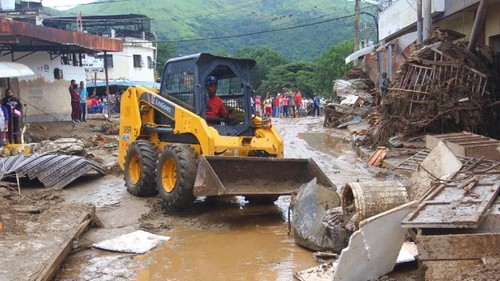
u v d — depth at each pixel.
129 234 7.46
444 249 4.68
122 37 51.50
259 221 8.30
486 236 4.62
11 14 37.50
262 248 6.94
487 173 6.66
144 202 9.37
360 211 6.01
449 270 4.70
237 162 8.20
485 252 4.62
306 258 6.51
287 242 7.19
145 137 10.31
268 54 66.50
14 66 18.11
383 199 6.08
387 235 5.10
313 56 86.62
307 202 7.12
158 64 63.53
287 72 59.59
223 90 9.82
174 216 8.60
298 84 57.50
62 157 11.37
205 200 9.64
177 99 9.55
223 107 9.51
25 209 7.93
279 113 37.38
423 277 5.12
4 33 17.30
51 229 7.00
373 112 23.08
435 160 7.99
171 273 6.11
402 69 14.67
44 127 20.33
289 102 37.28
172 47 67.50
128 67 51.38
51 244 6.39
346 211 6.51
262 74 61.03
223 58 9.20
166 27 112.75
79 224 7.28
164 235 7.61
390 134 14.85
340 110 26.23
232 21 122.25
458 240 4.66
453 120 13.55
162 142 9.98
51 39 19.61
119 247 6.93
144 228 7.89
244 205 9.32
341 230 6.44
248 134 9.34
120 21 54.19
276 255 6.64
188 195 8.33
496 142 9.83
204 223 8.18
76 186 10.84
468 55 13.90
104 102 36.12
